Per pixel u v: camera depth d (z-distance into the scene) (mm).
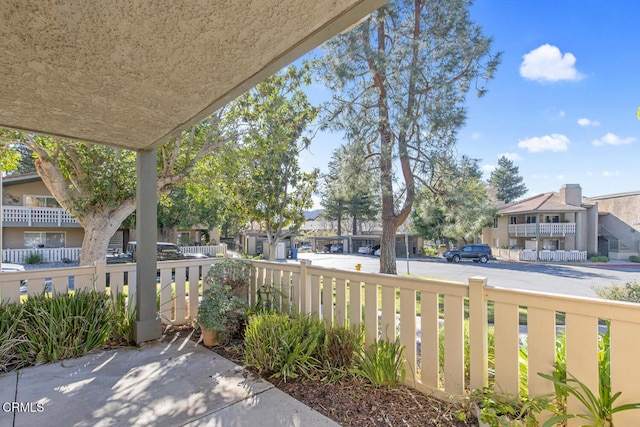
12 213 14125
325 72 8336
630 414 1498
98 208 6395
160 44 1550
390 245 9914
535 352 1791
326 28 1481
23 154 15977
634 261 19078
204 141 7078
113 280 3434
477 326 1988
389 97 8008
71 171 6387
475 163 8430
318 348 2535
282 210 6883
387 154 8336
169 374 2541
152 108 2295
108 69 1762
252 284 3816
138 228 3236
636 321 1493
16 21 1337
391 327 2395
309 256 26172
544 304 1760
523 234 21797
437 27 7625
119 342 3203
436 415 1944
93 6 1269
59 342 2812
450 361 2100
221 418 1953
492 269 15594
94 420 1934
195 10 1311
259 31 1479
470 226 9117
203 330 3154
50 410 2039
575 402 1653
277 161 6637
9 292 2902
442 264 18359
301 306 3117
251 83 1983
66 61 1668
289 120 6883
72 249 15359
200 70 1808
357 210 26312
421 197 9312
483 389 1934
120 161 6473
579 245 20609
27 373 2541
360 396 2166
